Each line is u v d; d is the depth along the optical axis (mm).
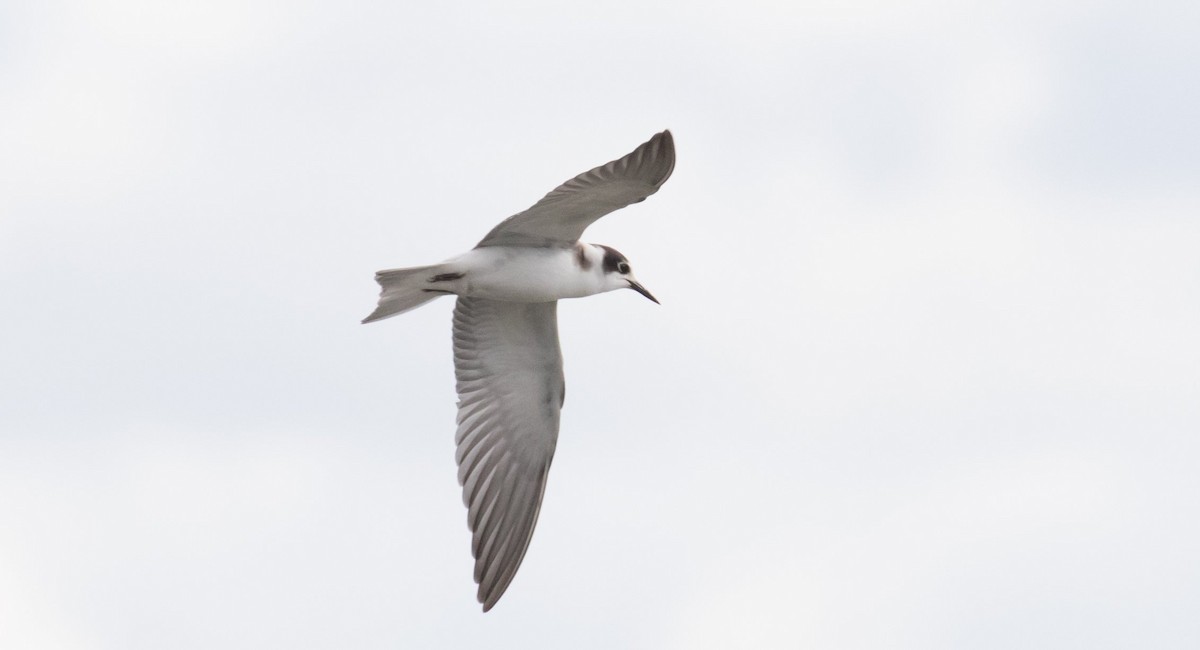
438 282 14953
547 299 15289
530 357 16375
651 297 15680
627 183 13602
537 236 14922
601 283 15453
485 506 16594
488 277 14922
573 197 13969
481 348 16453
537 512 16844
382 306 15078
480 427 16641
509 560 16672
